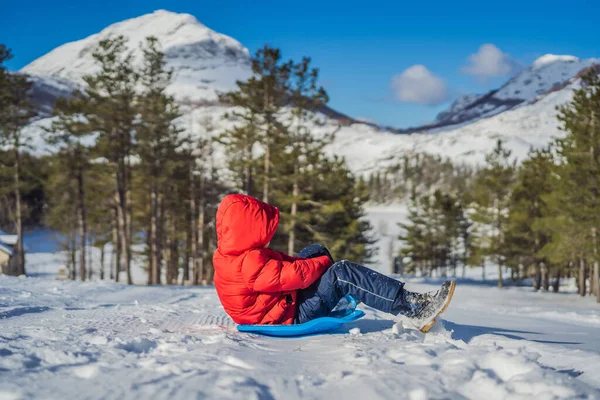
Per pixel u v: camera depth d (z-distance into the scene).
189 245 39.66
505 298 23.59
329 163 27.94
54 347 2.45
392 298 3.24
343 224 32.50
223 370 2.02
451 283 3.10
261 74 25.73
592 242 22.11
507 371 2.14
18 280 11.59
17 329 3.31
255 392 1.72
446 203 48.84
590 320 11.78
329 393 1.81
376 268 60.31
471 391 1.90
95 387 1.74
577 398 1.78
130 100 26.58
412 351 2.46
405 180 176.62
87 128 26.44
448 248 50.12
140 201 35.47
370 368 2.15
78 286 11.07
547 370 2.07
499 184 34.41
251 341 3.01
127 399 1.63
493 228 35.84
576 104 22.09
